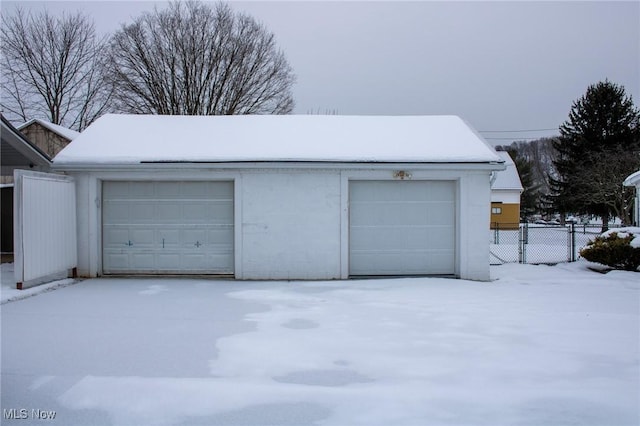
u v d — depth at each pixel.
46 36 30.81
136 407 3.94
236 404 4.00
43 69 30.91
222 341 5.77
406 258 10.80
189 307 7.66
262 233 10.46
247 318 6.94
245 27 30.97
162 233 10.74
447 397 4.13
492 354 5.29
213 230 10.72
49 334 6.04
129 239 10.75
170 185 10.73
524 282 10.28
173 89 29.64
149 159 10.15
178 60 29.62
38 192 9.09
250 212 10.44
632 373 4.72
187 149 10.59
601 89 32.00
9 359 5.08
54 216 9.63
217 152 10.44
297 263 10.46
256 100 31.77
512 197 34.22
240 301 8.15
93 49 31.75
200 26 29.84
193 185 10.71
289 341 5.77
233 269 10.70
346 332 6.19
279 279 10.45
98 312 7.27
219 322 6.70
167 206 10.73
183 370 4.77
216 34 30.14
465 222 10.53
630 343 5.71
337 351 5.38
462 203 10.55
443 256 10.84
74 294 8.70
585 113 32.31
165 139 11.20
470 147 10.79
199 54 29.78
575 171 30.98
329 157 10.22
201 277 10.65
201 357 5.17
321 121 12.66
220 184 10.72
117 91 29.77
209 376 4.62
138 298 8.37
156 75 29.47
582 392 4.24
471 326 6.50
